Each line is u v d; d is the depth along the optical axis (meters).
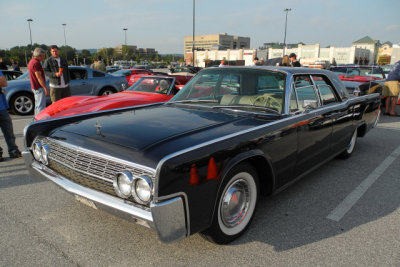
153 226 1.93
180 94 3.75
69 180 2.42
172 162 1.91
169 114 2.94
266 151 2.62
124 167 2.08
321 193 3.66
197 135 2.32
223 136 2.31
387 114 9.70
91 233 2.72
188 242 2.60
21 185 3.74
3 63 13.59
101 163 2.21
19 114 8.88
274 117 2.94
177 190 1.96
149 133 2.34
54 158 2.59
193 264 2.31
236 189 2.49
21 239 2.60
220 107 3.20
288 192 3.68
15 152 4.77
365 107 4.82
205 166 2.09
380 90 8.97
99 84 10.12
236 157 2.31
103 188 2.21
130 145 2.15
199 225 2.14
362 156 5.15
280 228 2.85
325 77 3.88
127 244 2.56
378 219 3.05
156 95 6.22
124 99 5.63
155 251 2.47
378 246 2.58
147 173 1.97
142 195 1.97
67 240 2.60
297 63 9.55
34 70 6.48
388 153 5.34
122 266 2.28
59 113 5.13
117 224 2.88
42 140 2.74
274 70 3.31
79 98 5.98
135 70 19.91
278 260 2.37
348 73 10.58
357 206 3.33
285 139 2.85
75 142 2.40
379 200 3.49
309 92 3.48
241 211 2.61
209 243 2.59
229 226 2.51
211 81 3.62
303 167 3.29
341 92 4.17
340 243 2.62
